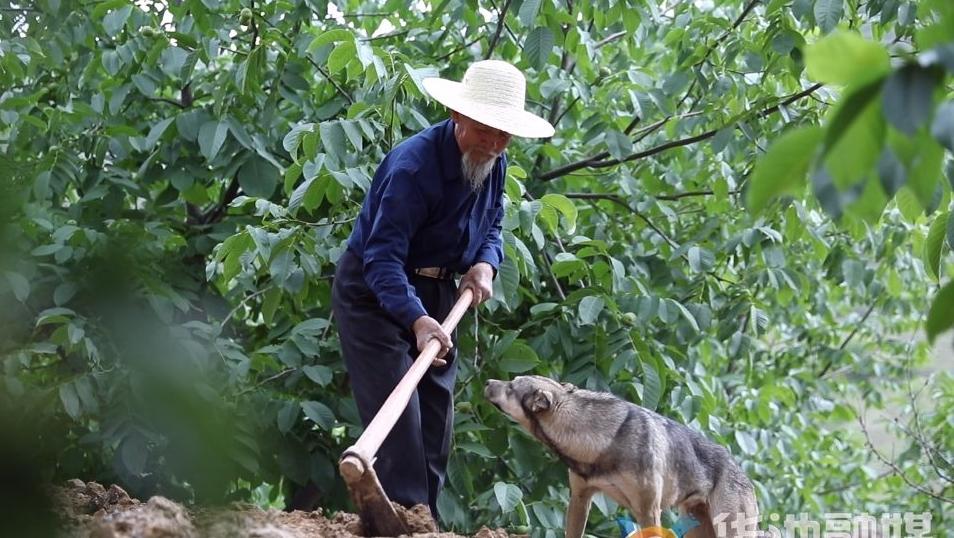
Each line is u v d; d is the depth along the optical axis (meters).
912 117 1.21
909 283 8.42
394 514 3.57
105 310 1.48
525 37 6.23
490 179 4.41
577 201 6.55
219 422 1.47
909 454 8.73
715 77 5.83
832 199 1.29
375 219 4.18
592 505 6.26
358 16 6.53
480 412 5.84
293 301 5.78
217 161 5.76
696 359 6.94
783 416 8.09
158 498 2.99
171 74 5.90
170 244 5.32
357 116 5.26
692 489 4.34
